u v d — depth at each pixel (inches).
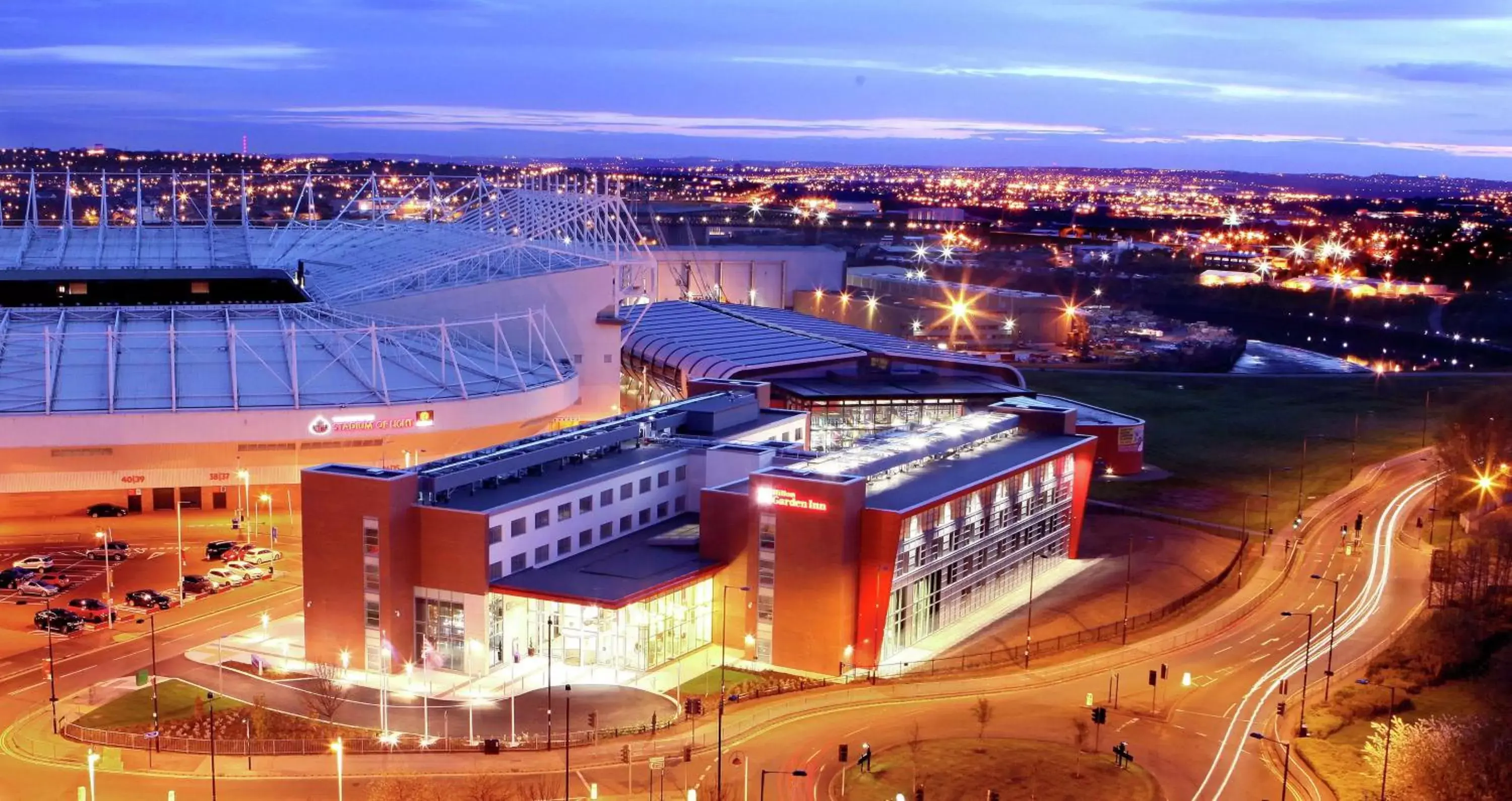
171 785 3494.1
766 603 4461.1
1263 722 4146.2
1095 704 4244.6
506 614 4357.8
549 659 3897.6
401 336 6884.8
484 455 4768.7
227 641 4542.3
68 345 6353.3
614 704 4092.0
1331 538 6466.5
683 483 5315.0
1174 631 5027.1
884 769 3671.3
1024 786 3582.7
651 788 3494.1
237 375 6215.6
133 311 6939.0
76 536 5664.4
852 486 4338.1
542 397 6663.4
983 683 4397.1
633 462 5093.5
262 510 6058.1
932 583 4773.6
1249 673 4596.5
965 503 4926.2
